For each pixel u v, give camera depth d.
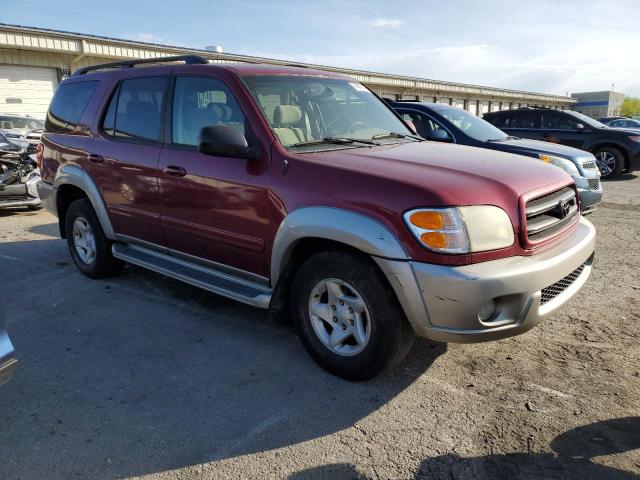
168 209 3.98
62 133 5.10
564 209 3.23
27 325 4.05
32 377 3.26
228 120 3.59
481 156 3.45
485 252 2.70
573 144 12.31
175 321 4.09
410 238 2.69
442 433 2.67
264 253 3.37
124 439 2.65
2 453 2.54
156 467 2.45
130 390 3.10
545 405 2.89
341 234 2.87
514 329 2.77
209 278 3.81
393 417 2.81
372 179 2.88
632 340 3.66
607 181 11.87
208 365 3.40
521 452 2.52
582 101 57.19
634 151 11.77
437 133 6.25
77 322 4.09
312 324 3.26
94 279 5.10
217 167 3.55
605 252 5.91
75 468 2.44
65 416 2.85
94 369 3.36
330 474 2.39
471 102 37.50
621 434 2.63
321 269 3.10
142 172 4.13
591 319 4.04
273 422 2.78
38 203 8.23
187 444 2.61
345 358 3.12
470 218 2.67
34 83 16.53
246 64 3.94
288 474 2.40
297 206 3.10
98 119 4.66
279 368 3.35
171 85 4.04
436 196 2.67
